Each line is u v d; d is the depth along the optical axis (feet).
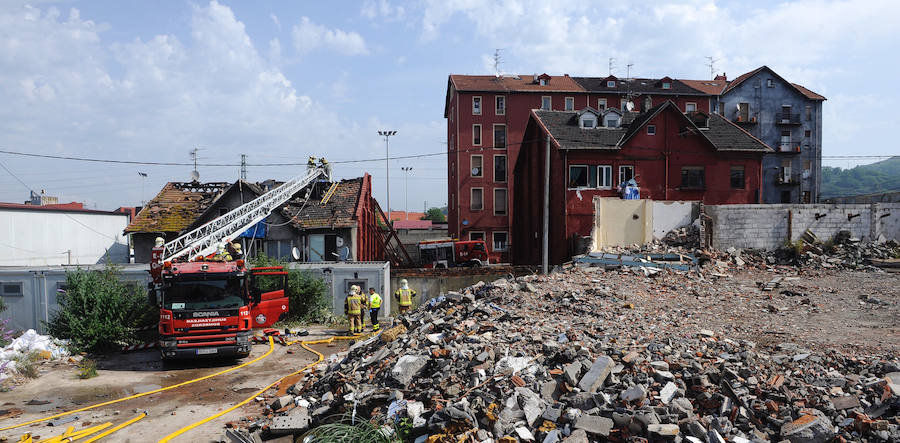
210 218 104.99
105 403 36.32
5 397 38.22
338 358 43.21
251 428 29.99
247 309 48.73
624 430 22.56
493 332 35.22
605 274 56.08
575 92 183.73
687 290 48.57
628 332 34.12
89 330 52.16
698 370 26.73
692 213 73.26
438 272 84.38
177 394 38.81
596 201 73.10
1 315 65.16
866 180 591.37
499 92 181.37
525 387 26.55
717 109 191.42
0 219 104.32
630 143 105.91
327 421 29.27
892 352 29.50
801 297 45.65
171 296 47.67
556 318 38.55
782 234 67.31
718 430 22.45
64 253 119.65
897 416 22.11
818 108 196.03
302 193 113.29
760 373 26.84
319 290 72.49
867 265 59.88
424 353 32.78
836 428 22.18
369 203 115.75
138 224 103.35
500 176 180.96
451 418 24.29
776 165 193.16
